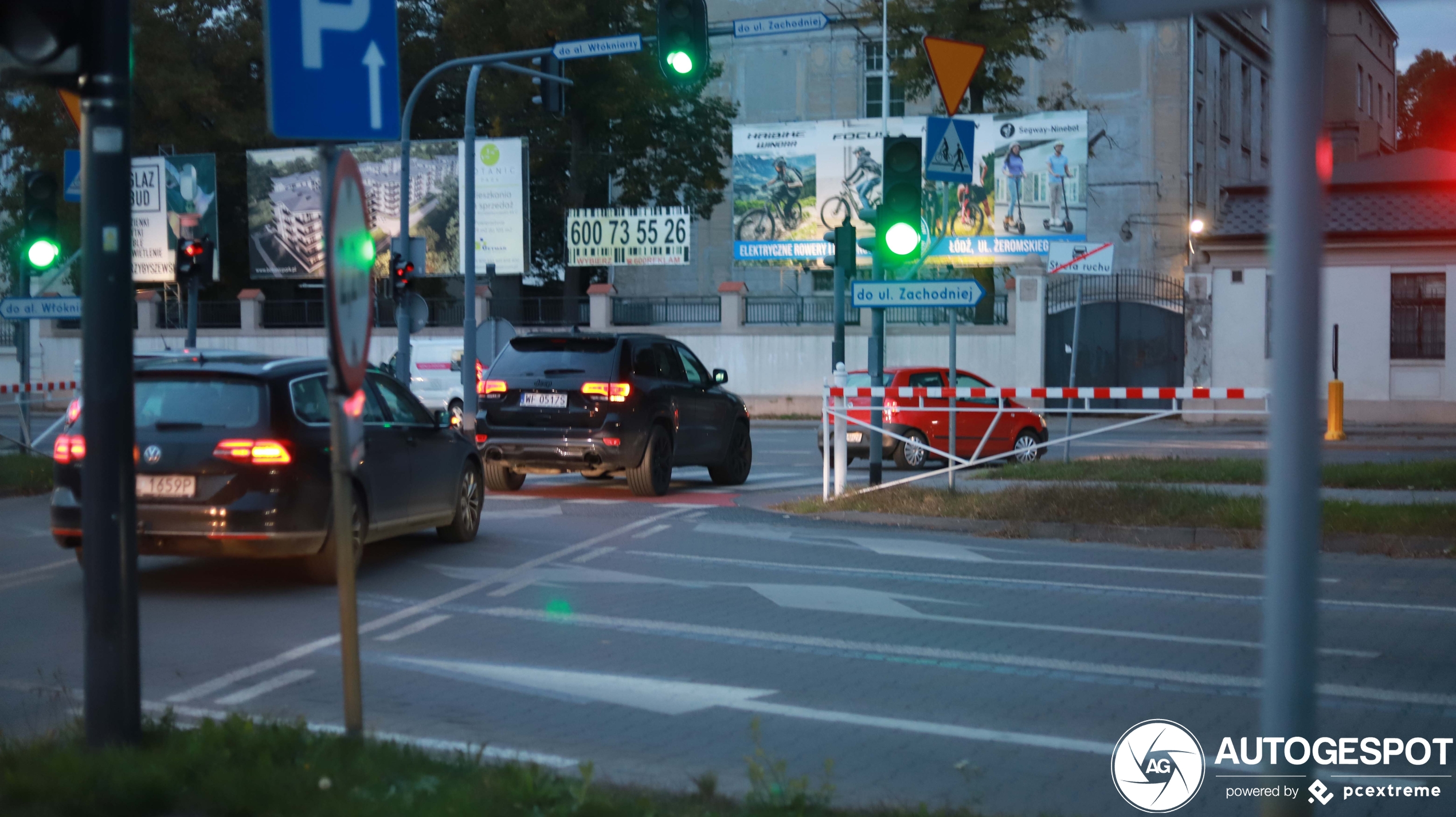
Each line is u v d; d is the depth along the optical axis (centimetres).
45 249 3825
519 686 1445
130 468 1038
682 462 3597
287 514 1947
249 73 9769
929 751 1206
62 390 4059
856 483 3853
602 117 9356
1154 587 2111
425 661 1567
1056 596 2025
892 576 2211
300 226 9175
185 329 9162
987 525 2786
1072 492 2900
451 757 1077
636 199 10050
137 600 1044
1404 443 5450
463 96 9738
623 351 3416
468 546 2525
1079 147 8269
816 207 8606
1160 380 7606
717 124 9944
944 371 4494
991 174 8356
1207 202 10994
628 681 1473
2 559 2320
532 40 8900
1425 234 6688
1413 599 2002
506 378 3416
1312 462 543
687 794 995
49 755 989
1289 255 543
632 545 2556
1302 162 539
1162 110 10475
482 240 8888
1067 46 10600
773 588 2081
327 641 1672
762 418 8069
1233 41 11706
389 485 2228
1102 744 1231
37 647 1619
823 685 1460
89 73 1020
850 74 10969
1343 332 6875
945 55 2958
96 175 1023
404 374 5425
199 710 1317
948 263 8456
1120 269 10544
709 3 11250
